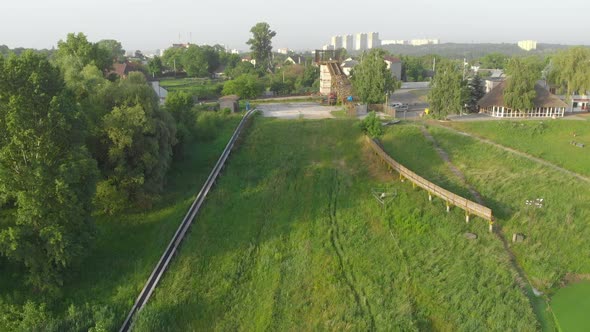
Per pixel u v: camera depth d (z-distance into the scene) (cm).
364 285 2912
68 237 2625
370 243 3394
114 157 3531
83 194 2848
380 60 7650
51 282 2656
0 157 2567
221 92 10425
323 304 2738
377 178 4634
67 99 2816
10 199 2736
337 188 4378
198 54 15762
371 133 5762
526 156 5319
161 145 4012
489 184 4516
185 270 2975
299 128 6469
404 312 2653
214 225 3575
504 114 6931
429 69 16612
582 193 4375
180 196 4072
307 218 3753
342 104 8388
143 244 3278
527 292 2928
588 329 2625
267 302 2752
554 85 7706
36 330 2314
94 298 2711
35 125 2673
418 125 6397
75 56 6631
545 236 3594
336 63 9375
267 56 16900
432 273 3027
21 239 2545
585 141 5841
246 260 3148
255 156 5325
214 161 5112
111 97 3900
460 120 6731
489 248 3300
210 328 2558
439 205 3938
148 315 2494
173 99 5891
